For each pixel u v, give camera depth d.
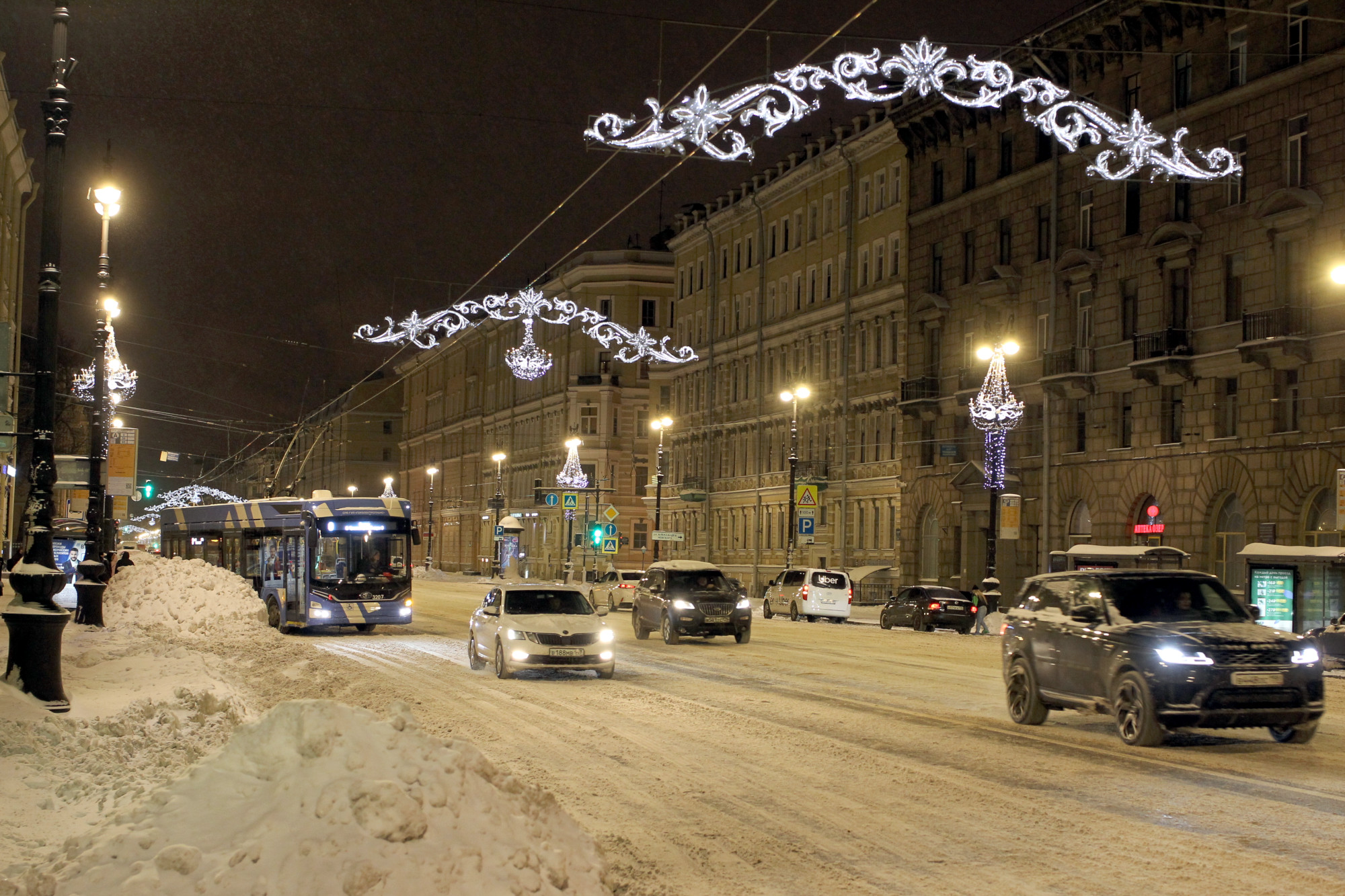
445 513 122.06
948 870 8.37
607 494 90.38
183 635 29.41
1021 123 50.81
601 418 90.56
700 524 77.25
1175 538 42.66
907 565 56.84
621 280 90.94
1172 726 13.46
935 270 56.31
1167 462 43.09
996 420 44.50
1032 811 10.28
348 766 7.00
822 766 12.55
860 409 61.44
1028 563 49.88
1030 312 50.28
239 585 31.61
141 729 13.02
